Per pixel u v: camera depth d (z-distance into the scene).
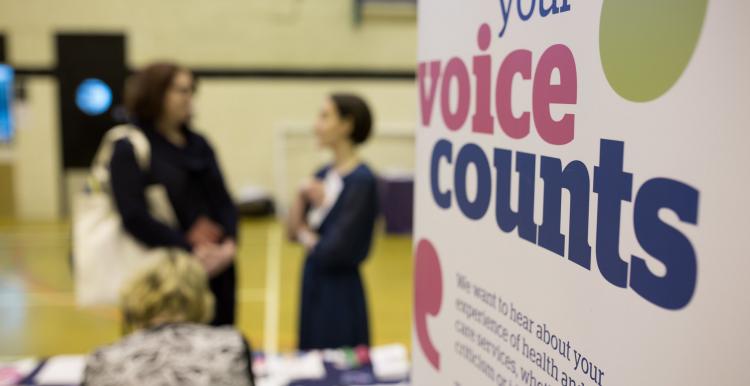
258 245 6.84
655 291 0.50
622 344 0.54
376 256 6.50
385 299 5.16
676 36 0.47
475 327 0.77
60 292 5.35
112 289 2.46
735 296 0.44
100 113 7.70
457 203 0.80
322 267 2.69
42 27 7.53
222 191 2.74
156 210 2.51
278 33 7.91
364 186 2.64
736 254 0.44
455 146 0.80
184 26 7.77
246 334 4.46
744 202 0.43
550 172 0.62
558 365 0.62
